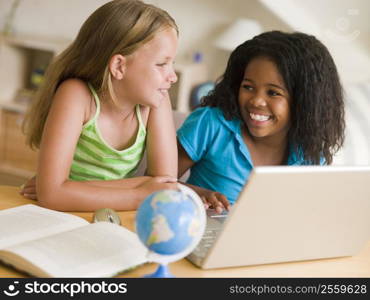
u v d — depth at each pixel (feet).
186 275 3.18
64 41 14.94
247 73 5.40
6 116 13.91
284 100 5.32
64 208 4.28
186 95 12.91
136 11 4.57
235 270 3.35
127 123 5.09
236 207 3.00
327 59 5.56
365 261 3.82
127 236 3.42
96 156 5.06
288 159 5.86
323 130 5.58
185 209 2.76
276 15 12.27
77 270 2.93
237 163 5.74
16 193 4.57
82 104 4.74
